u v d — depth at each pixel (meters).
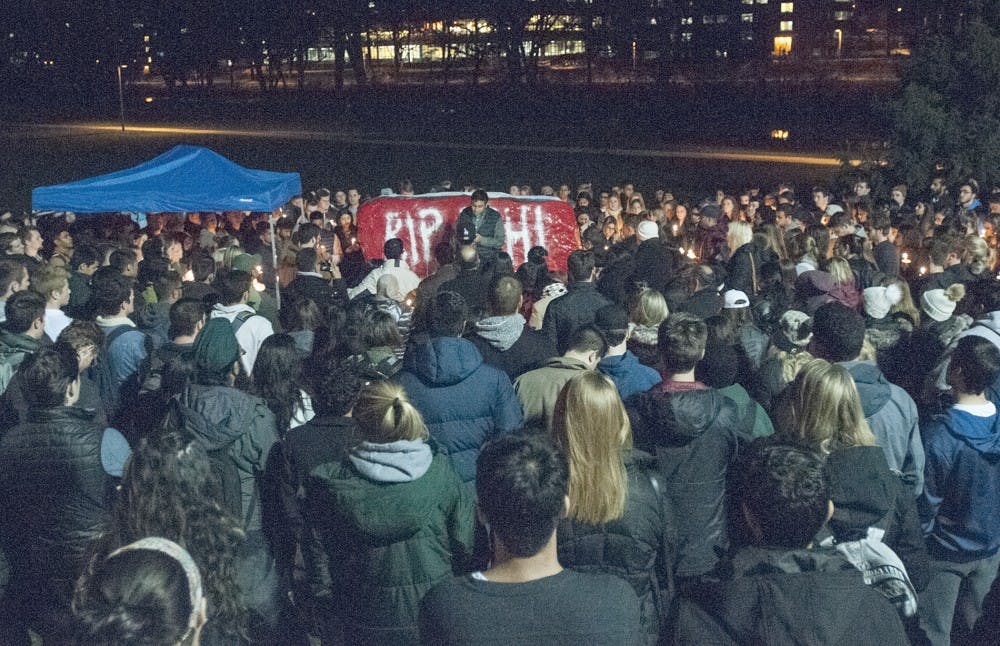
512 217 12.98
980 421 4.35
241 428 4.22
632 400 4.09
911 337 6.43
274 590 4.37
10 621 4.31
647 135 63.47
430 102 90.06
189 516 3.21
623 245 9.79
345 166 47.53
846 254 9.68
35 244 9.67
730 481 4.02
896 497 3.76
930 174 19.03
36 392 4.01
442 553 3.69
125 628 1.91
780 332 5.40
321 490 3.58
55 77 101.75
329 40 108.06
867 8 136.25
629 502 3.50
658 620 3.71
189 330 5.72
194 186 11.05
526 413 4.81
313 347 6.09
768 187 36.97
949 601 4.54
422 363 4.43
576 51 125.25
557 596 2.53
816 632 2.41
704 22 117.88
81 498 4.04
